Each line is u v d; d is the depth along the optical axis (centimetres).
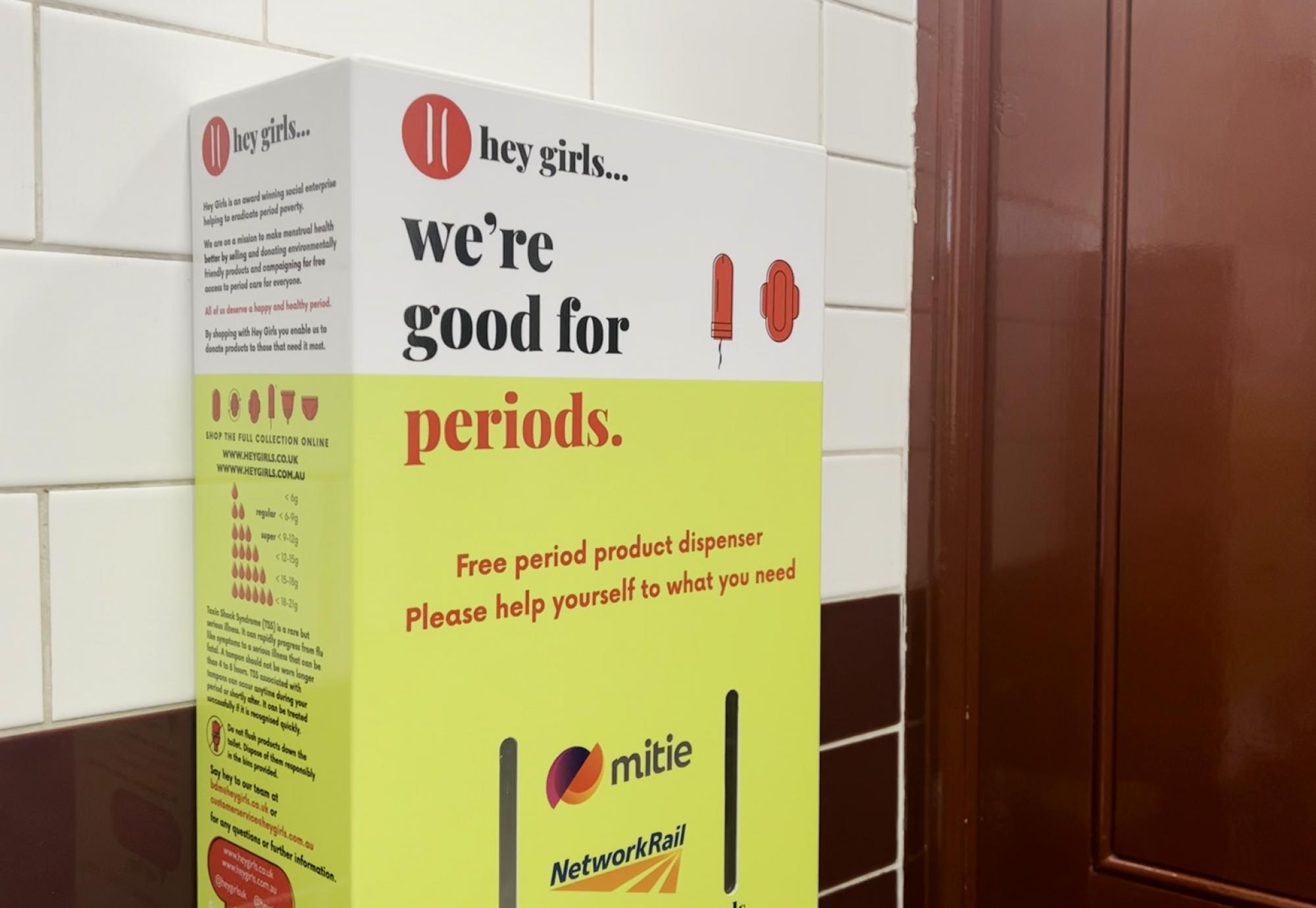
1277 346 80
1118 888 90
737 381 64
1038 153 92
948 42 93
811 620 70
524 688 55
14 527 52
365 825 49
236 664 55
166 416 57
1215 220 83
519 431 54
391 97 48
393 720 50
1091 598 90
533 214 54
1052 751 93
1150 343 86
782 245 66
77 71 54
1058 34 90
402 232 49
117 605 56
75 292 54
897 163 93
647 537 60
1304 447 79
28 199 52
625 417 58
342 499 48
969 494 95
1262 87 80
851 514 91
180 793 58
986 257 95
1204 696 85
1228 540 83
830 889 90
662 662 61
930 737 95
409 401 49
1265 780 82
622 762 59
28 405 53
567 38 71
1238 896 83
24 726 53
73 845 55
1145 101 86
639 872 61
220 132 55
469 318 51
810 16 86
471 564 52
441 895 52
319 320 49
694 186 61
